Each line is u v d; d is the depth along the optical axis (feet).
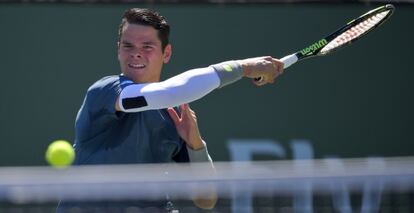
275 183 37.68
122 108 38.34
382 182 36.52
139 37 42.19
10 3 97.96
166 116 41.98
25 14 98.27
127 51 42.47
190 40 99.60
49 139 98.07
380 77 102.58
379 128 102.22
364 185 37.81
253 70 40.27
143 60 42.34
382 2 100.83
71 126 98.22
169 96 37.37
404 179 36.52
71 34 98.58
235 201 56.85
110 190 36.68
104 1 98.32
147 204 38.60
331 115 101.40
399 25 102.68
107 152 40.52
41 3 98.12
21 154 97.81
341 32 50.24
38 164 97.96
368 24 52.21
